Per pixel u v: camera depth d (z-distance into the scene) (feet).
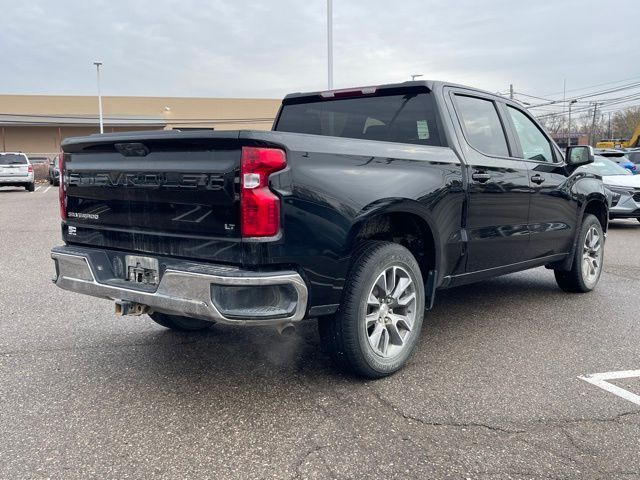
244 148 10.40
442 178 13.97
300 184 10.84
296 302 10.88
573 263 20.65
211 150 10.84
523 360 14.40
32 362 14.16
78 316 18.13
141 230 12.16
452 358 14.51
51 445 10.18
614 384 12.94
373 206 12.03
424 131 15.19
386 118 15.97
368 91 16.22
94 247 13.38
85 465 9.54
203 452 9.96
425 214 13.43
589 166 21.72
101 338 16.03
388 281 13.01
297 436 10.50
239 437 10.47
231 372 13.55
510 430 10.76
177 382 12.95
